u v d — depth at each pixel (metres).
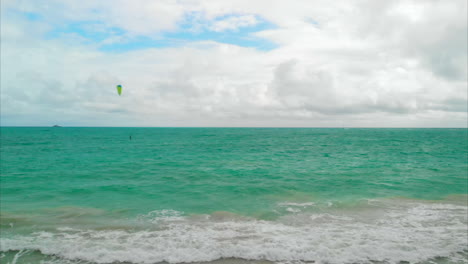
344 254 6.90
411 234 8.19
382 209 10.84
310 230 8.53
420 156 31.52
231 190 14.32
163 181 16.77
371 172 20.19
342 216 9.97
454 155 32.47
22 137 88.56
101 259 6.64
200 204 11.69
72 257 6.73
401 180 16.97
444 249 7.20
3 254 6.87
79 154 33.94
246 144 55.91
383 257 6.80
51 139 75.94
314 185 15.54
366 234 8.18
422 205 11.39
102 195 13.30
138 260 6.61
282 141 68.81
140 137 92.50
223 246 7.28
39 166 23.28
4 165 23.78
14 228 8.69
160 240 7.72
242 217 9.88
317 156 31.84
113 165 23.92
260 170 21.14
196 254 6.84
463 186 15.22
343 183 16.11
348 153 35.69
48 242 7.58
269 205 11.51
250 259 6.67
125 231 8.45
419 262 6.60
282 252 6.94
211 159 28.77
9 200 12.34
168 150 40.16
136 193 13.72
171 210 10.80
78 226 8.89
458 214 10.14
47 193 13.70
